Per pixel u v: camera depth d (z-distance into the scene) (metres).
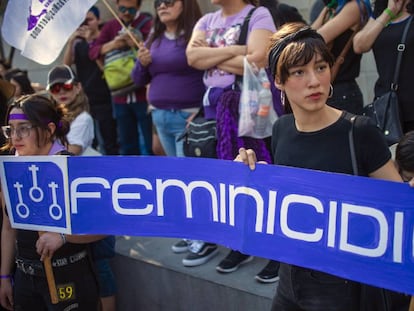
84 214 2.44
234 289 3.19
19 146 2.61
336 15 3.17
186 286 3.47
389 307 2.00
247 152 2.07
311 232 1.94
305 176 1.93
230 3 3.35
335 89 3.18
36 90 5.23
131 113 4.98
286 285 2.09
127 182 2.33
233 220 2.12
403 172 2.08
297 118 1.97
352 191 1.84
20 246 2.71
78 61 5.29
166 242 3.97
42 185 2.51
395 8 2.88
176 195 2.25
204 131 3.33
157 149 4.44
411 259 1.78
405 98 2.89
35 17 3.06
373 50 3.03
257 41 3.18
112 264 3.90
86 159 2.38
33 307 2.81
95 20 5.28
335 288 1.97
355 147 1.88
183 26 3.65
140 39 4.77
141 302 3.78
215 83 3.33
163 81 3.79
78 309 2.71
